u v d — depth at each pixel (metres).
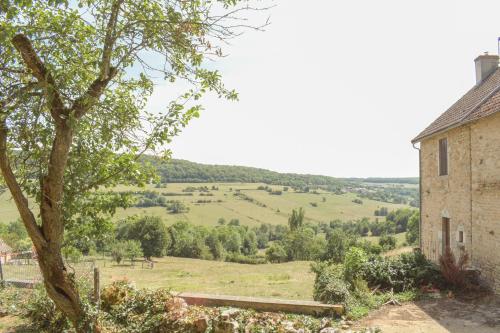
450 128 14.30
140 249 52.25
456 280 12.41
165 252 64.25
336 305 10.16
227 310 9.08
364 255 13.53
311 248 64.50
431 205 17.36
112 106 7.18
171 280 27.83
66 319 8.98
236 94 7.49
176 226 72.62
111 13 6.55
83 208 7.64
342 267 13.49
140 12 6.65
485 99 13.16
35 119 6.31
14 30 5.62
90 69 7.00
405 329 9.26
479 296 11.77
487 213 12.45
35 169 7.15
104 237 7.88
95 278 9.34
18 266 15.72
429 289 12.34
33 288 11.77
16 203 6.54
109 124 7.12
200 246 69.25
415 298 11.78
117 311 9.26
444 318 10.02
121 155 7.53
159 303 9.17
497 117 11.90
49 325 9.19
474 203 13.29
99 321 8.09
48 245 6.82
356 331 8.20
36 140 6.66
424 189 18.31
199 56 7.07
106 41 6.44
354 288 11.92
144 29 6.62
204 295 11.20
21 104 6.32
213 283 23.73
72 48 6.48
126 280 10.90
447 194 15.57
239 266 43.53
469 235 13.63
